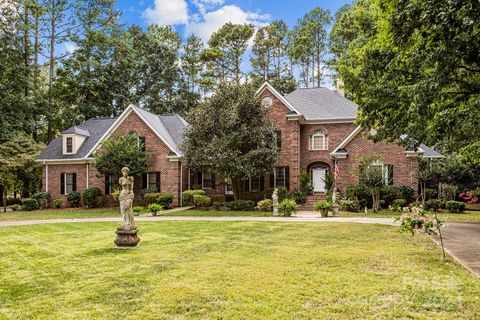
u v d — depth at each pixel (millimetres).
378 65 10320
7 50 32344
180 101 46312
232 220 16953
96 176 25859
